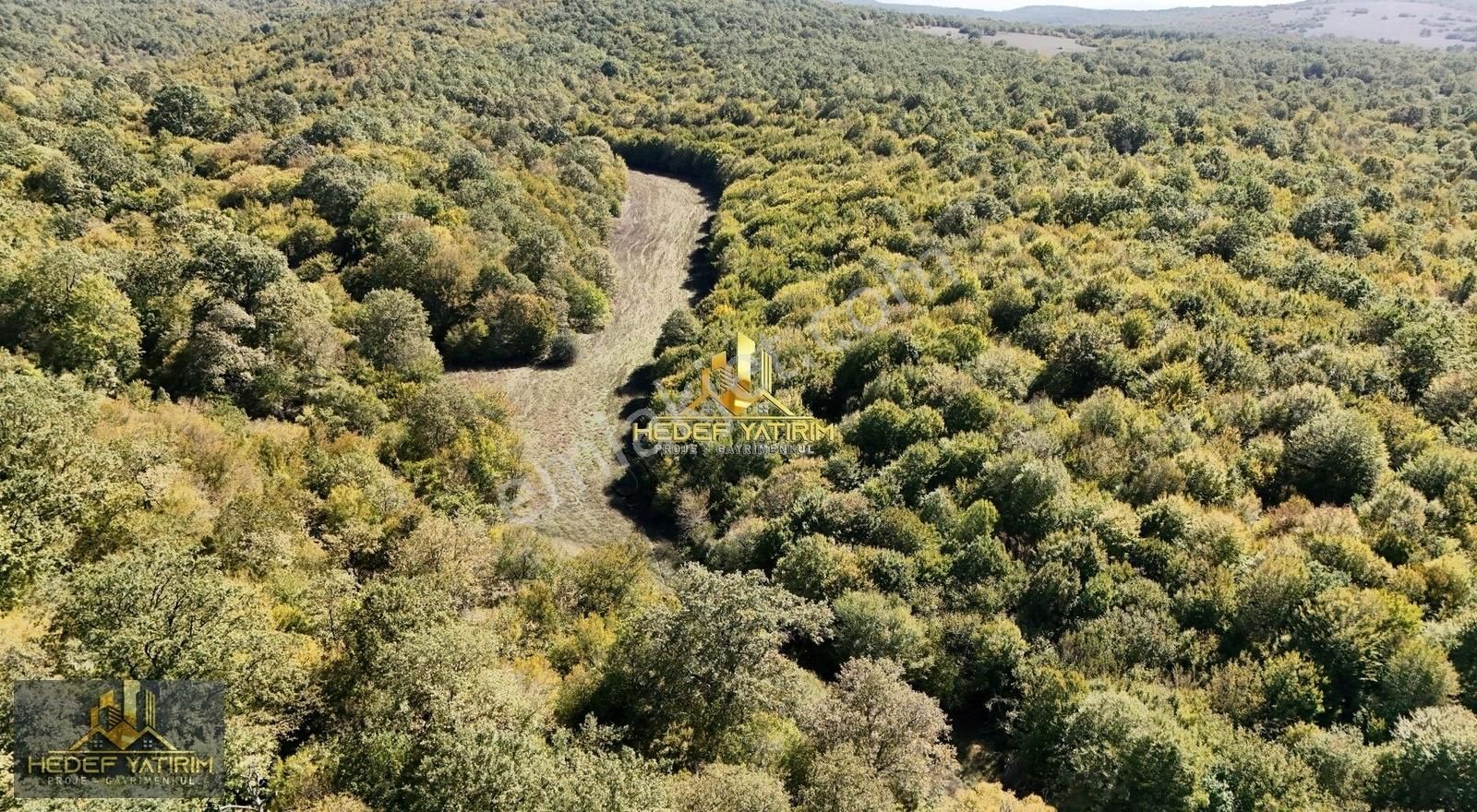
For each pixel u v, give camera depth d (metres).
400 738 26.48
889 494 51.56
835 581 45.00
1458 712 30.58
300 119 107.31
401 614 31.03
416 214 88.06
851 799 28.45
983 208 92.12
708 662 33.47
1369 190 91.12
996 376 61.50
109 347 56.62
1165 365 59.72
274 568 37.28
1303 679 35.03
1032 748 36.22
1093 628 39.75
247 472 46.53
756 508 54.78
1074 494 48.22
